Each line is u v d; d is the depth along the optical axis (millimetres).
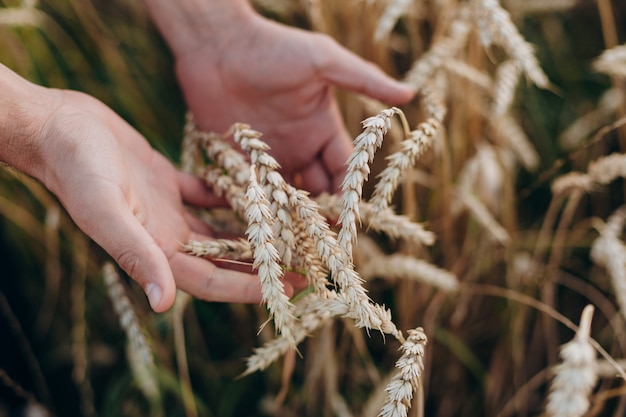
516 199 719
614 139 816
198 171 625
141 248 485
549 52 883
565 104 876
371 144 442
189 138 661
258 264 448
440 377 760
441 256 765
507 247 723
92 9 777
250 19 647
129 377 718
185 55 669
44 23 772
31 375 801
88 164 506
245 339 771
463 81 733
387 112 451
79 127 522
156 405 662
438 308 696
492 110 702
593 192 797
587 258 776
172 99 857
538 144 844
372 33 758
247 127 493
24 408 782
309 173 681
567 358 381
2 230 839
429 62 659
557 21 883
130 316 590
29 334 823
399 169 493
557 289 787
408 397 440
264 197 453
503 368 739
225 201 618
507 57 777
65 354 806
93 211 497
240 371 763
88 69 812
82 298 729
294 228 488
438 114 588
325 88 651
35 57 764
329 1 768
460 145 760
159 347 714
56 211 709
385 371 739
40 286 838
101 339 802
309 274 479
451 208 708
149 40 857
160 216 555
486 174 701
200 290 531
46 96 551
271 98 653
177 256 532
